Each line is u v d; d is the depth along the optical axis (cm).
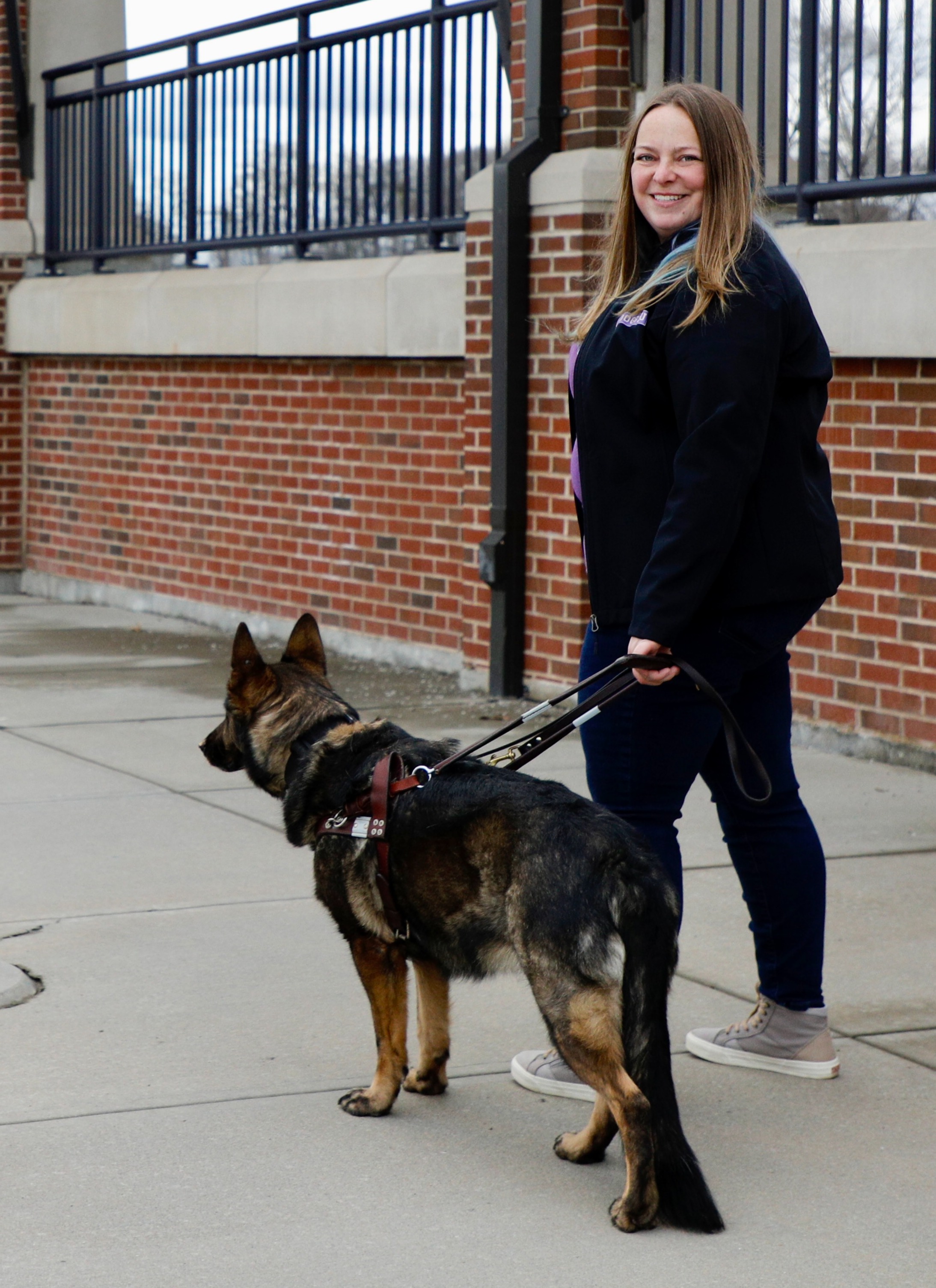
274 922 506
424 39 958
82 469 1325
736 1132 357
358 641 1034
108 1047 405
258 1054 402
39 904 523
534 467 841
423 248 995
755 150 355
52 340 1318
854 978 451
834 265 698
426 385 962
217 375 1149
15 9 1332
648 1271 296
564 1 819
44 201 1373
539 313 827
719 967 461
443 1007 375
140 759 734
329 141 1041
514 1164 343
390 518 1000
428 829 339
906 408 684
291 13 1055
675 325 332
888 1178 334
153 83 1208
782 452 346
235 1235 309
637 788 357
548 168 815
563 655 832
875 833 597
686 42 800
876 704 711
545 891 315
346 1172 338
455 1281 292
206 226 1177
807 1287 289
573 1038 311
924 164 718
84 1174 335
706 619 349
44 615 1251
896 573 695
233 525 1149
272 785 389
